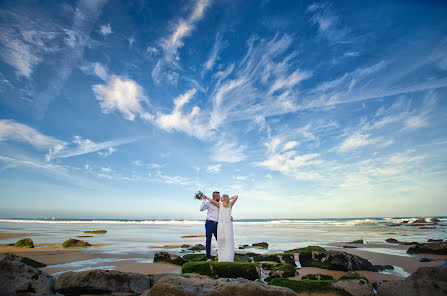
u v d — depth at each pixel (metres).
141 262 8.51
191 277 4.52
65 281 4.81
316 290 4.83
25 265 4.83
